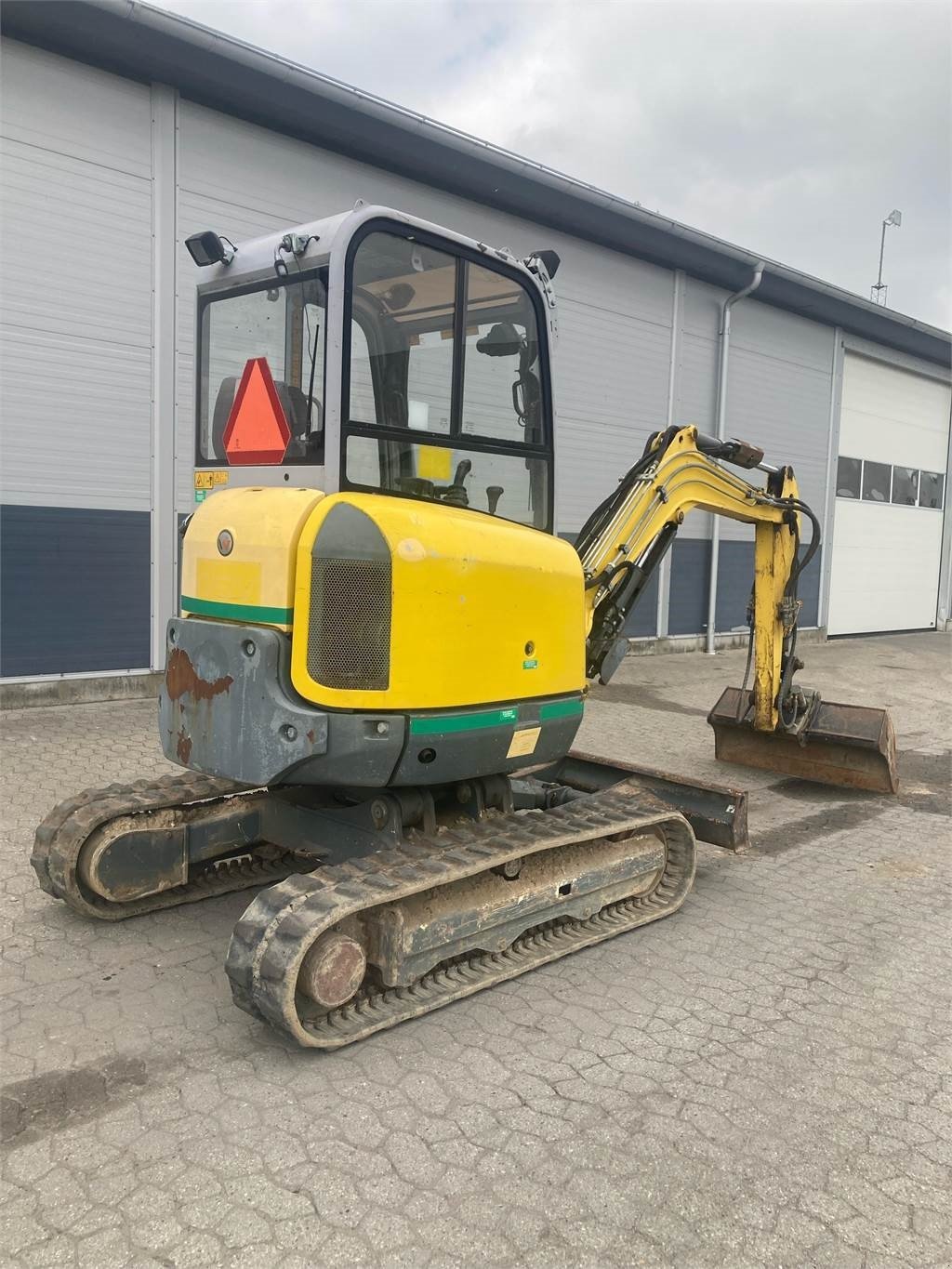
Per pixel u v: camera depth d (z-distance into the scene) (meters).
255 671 3.38
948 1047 3.39
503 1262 2.31
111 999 3.54
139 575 8.38
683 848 4.64
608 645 4.99
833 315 15.02
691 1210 2.51
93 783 6.04
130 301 8.12
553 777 5.52
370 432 3.58
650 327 12.55
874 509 17.22
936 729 9.52
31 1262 2.26
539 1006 3.61
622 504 5.05
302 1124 2.81
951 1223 2.49
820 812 6.50
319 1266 2.27
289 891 3.22
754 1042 3.38
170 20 7.48
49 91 7.55
